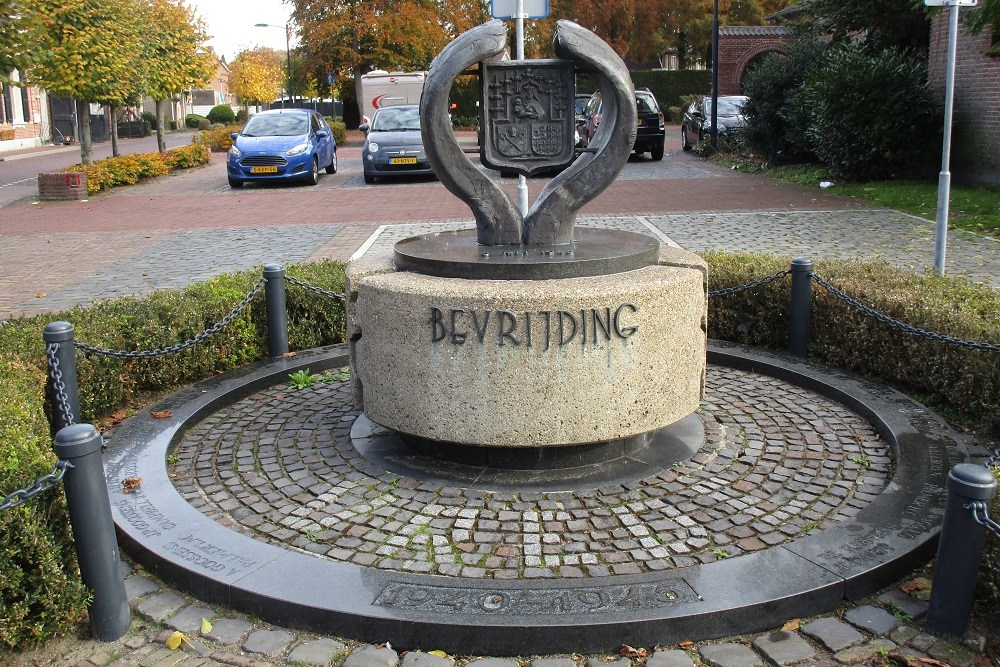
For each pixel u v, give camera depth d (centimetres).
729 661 299
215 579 335
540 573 347
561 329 400
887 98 1512
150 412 521
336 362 635
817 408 532
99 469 314
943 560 304
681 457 455
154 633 323
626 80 442
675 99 4288
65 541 336
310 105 5350
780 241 1065
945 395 519
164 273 975
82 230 1318
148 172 2089
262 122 2020
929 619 311
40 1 1642
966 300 554
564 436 414
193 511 393
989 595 316
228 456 476
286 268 718
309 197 1695
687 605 312
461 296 402
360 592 326
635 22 4147
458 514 398
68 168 1830
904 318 540
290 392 582
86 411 518
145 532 373
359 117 4081
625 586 326
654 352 421
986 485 294
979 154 1440
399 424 436
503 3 657
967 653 299
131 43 1891
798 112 1808
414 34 3441
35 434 391
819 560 340
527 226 463
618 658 303
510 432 413
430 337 412
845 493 416
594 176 454
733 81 3328
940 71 1535
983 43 1400
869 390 538
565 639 304
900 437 461
